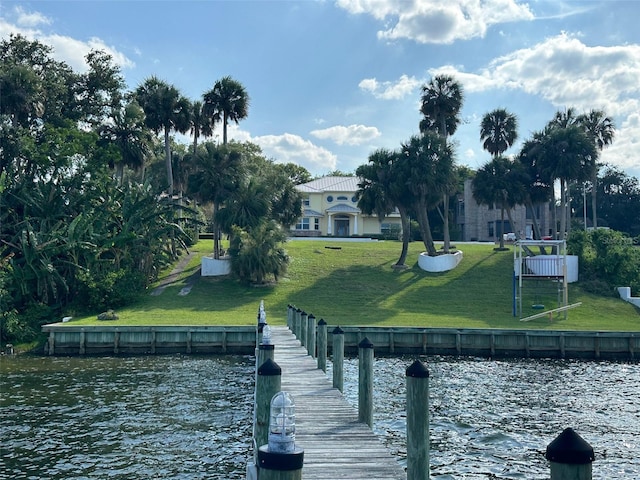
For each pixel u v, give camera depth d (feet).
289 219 225.35
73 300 144.97
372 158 181.47
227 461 51.60
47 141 162.81
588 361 108.68
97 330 114.62
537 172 206.08
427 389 25.99
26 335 122.83
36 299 140.77
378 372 93.09
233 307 146.10
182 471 49.08
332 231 288.10
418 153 179.63
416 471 25.66
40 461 51.44
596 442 56.85
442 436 58.54
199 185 173.68
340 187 295.48
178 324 122.01
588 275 171.73
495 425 62.64
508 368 99.55
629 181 347.97
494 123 224.12
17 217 153.17
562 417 66.18
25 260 137.90
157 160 239.71
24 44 193.16
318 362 64.90
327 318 133.28
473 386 83.35
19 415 66.59
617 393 79.00
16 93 163.94
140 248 159.53
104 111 201.57
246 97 194.39
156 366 99.91
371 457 34.55
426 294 160.15
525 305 151.74
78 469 49.52
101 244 149.48
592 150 191.52
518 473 48.06
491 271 181.27
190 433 59.82
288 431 15.34
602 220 341.00
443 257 181.37
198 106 196.34
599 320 138.31
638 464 50.75
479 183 201.57
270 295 158.10
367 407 42.50
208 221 265.95
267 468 14.90
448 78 200.34
